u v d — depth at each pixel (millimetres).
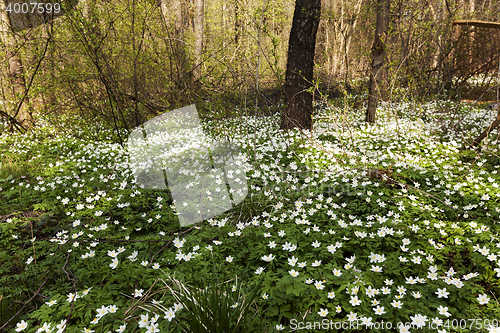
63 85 7230
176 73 7594
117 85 6945
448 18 9109
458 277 2592
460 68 9797
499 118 5672
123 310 2330
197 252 2996
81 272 2762
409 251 2881
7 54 8688
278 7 7758
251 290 2393
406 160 5160
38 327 2207
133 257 2803
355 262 2732
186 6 10125
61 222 3926
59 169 5777
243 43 7164
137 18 6785
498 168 5008
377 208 3738
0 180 5410
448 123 7770
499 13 9453
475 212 3646
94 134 7824
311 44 7797
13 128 9109
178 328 2109
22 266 2990
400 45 10352
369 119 8688
